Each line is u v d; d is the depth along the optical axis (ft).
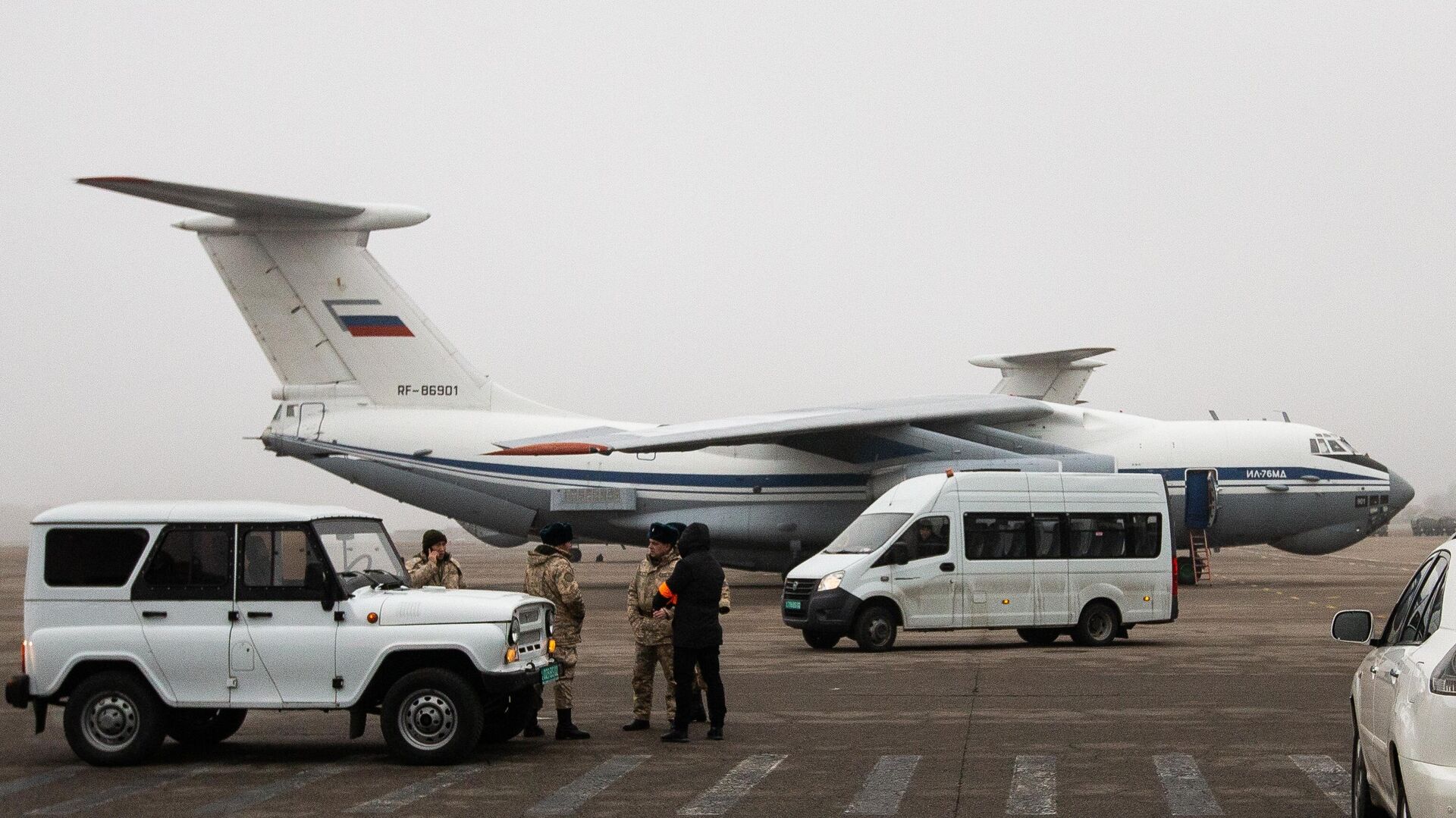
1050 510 58.13
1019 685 44.86
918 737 34.99
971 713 38.96
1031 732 35.37
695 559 35.27
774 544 93.15
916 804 26.89
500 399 93.71
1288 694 42.04
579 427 92.38
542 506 93.30
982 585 57.06
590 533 95.45
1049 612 57.47
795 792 28.19
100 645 31.68
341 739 36.24
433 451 91.76
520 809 26.81
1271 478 94.43
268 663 31.55
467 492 92.63
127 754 31.94
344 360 92.02
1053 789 28.07
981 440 91.76
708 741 35.01
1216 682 45.03
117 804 27.61
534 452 83.51
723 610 35.78
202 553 31.96
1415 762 17.74
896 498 59.11
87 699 32.01
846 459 90.84
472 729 31.68
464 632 31.48
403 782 29.86
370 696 32.27
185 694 31.63
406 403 92.48
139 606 31.83
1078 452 91.40
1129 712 38.70
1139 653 54.60
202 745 34.91
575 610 36.06
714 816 25.93
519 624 32.19
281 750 34.55
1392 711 19.51
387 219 87.81
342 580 32.22
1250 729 35.58
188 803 27.71
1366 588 97.45
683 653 34.99
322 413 92.02
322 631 31.55
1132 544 58.85
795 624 57.98
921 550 56.85
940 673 48.44
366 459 91.71
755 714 39.45
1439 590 20.13
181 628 31.68
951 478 57.62
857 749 33.37
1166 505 59.36
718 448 93.66
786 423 84.99
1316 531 95.76
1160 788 28.09
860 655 55.11
